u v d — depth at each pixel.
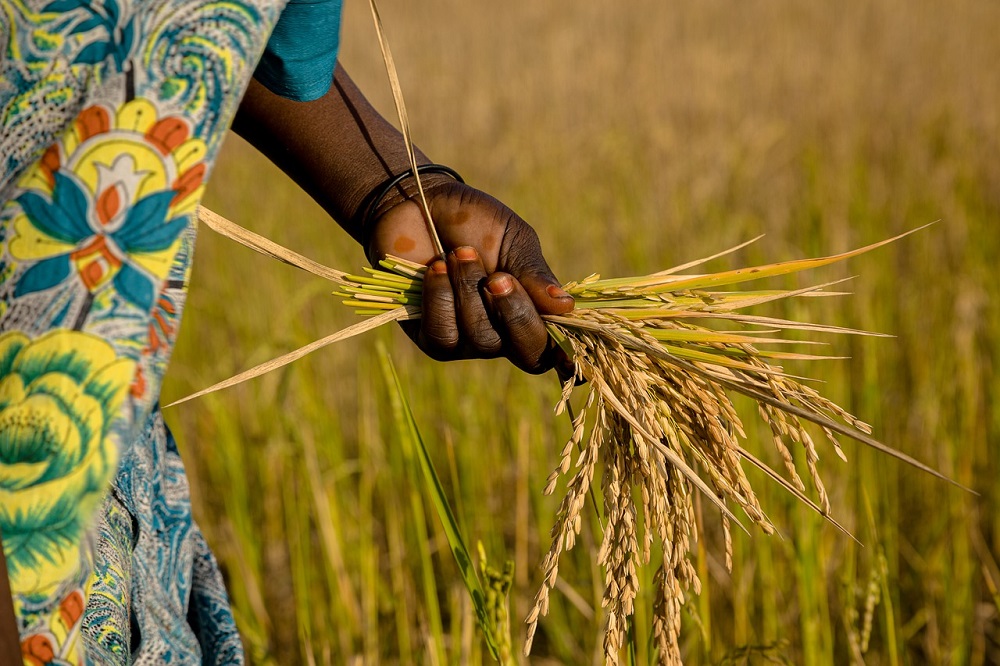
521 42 10.98
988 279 4.16
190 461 3.53
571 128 7.92
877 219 5.16
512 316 1.24
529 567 3.14
